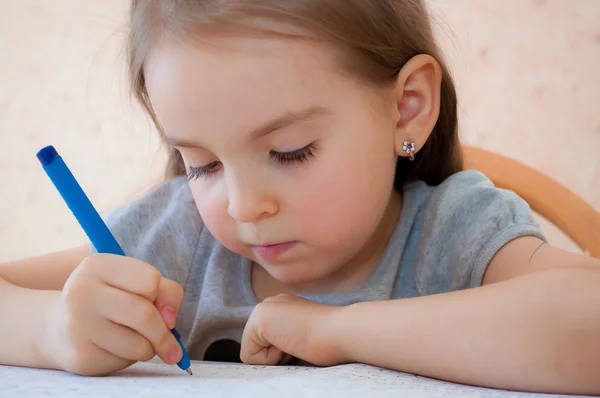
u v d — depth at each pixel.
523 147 1.90
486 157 1.20
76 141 2.30
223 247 0.91
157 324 0.55
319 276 0.72
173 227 0.94
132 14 0.74
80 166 2.29
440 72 0.77
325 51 0.62
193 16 0.59
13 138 2.36
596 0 1.82
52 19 2.30
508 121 1.90
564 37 1.85
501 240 0.71
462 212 0.79
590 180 1.85
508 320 0.50
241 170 0.62
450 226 0.79
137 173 2.23
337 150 0.64
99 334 0.54
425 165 0.91
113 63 2.23
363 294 0.81
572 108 1.85
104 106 2.26
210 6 0.59
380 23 0.70
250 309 0.85
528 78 1.88
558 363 0.48
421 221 0.86
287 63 0.59
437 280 0.79
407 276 0.83
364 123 0.66
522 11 1.88
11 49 2.34
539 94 1.88
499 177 1.19
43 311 0.60
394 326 0.56
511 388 0.49
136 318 0.55
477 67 1.92
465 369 0.51
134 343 0.54
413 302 0.58
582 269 0.53
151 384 0.45
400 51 0.74
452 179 0.86
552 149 1.88
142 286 0.56
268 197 0.64
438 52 0.86
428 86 0.76
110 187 2.26
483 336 0.51
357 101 0.65
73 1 2.27
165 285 0.58
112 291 0.55
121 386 0.44
